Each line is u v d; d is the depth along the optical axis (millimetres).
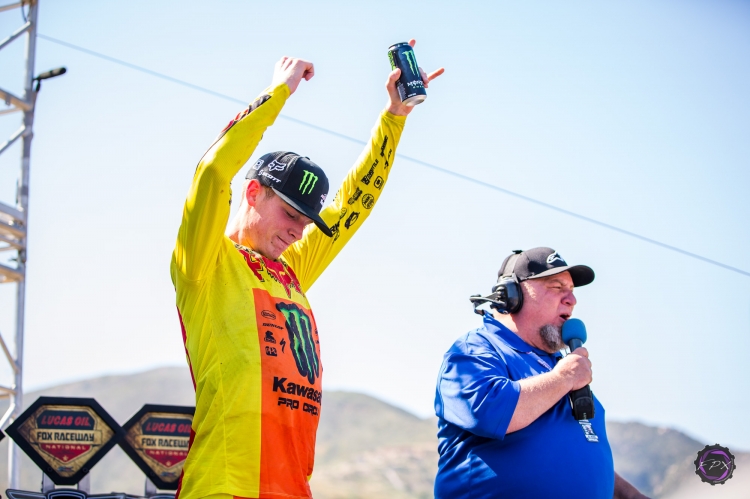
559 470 3971
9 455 6949
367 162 4434
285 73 3758
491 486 3965
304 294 3912
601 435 4273
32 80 8094
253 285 3619
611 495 4180
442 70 4645
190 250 3455
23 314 7695
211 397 3412
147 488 5211
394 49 4395
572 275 4574
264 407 3406
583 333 4414
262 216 3787
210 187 3428
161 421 5289
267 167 3809
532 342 4473
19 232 7754
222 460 3316
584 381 4074
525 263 4523
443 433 4246
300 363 3594
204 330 3510
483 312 4680
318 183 3783
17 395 7520
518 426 3949
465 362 4211
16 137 7949
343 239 4332
